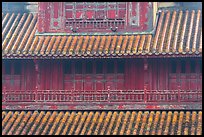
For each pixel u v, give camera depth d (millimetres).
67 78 60438
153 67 59562
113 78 59969
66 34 60531
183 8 63594
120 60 59750
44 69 60500
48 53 58031
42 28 60875
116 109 58219
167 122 56875
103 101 58344
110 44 58906
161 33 59938
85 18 60688
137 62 59719
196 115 57531
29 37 60531
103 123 57469
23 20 63719
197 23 60969
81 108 58531
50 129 57344
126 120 57438
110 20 60406
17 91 59375
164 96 58406
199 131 55469
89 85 60250
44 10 61000
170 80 59406
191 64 59312
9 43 59594
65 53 57969
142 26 60000
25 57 58406
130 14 60281
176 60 59312
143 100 58094
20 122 58250
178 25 60844
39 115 58781
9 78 61000
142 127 56531
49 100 58969
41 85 60469
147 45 58062
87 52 57812
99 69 60219
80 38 59938
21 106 59062
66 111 59000
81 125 57375
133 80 59656
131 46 58219
